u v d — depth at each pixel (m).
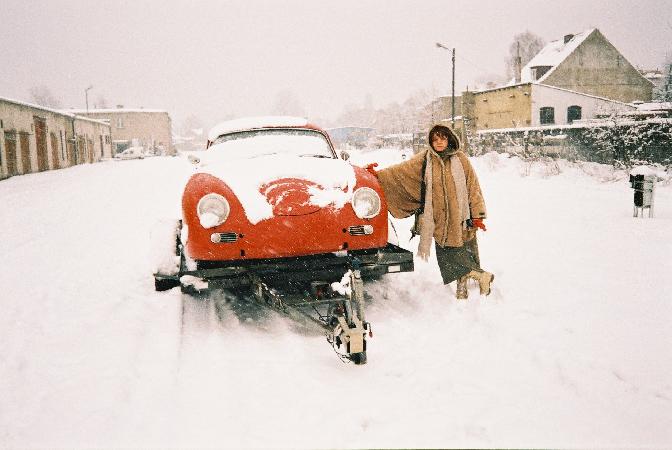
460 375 3.08
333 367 3.25
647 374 2.98
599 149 16.52
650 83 39.06
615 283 4.59
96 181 19.12
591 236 6.67
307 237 3.80
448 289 4.60
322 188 3.98
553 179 14.52
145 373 3.15
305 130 5.50
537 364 3.18
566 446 2.37
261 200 3.82
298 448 2.38
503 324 3.74
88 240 7.40
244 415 2.67
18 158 24.55
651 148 14.31
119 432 2.54
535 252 5.85
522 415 2.63
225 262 3.79
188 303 4.54
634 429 2.51
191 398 2.85
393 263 4.09
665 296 4.21
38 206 11.60
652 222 7.57
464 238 4.36
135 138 81.88
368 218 3.96
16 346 3.58
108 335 3.74
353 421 2.60
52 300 4.57
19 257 6.36
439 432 2.48
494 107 36.50
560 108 33.50
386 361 3.32
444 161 4.36
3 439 2.49
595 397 2.79
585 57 38.38
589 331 3.57
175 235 4.25
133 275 5.36
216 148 5.18
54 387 3.00
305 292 3.66
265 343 3.64
